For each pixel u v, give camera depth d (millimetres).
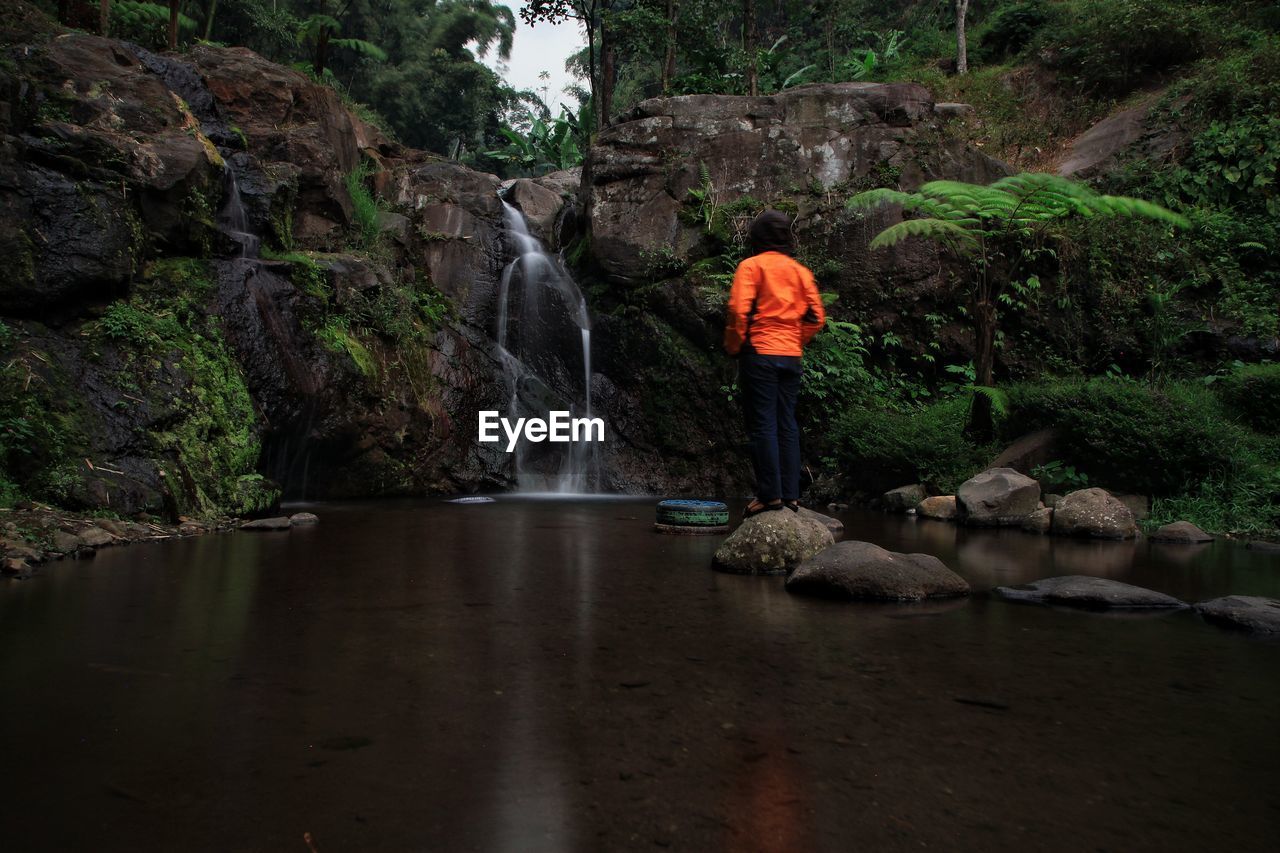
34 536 4727
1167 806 1537
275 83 11797
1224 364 9141
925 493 8664
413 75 38469
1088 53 15156
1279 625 3086
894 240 8297
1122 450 7402
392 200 13914
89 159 7359
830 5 22719
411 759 1736
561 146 26297
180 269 7887
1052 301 10320
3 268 6191
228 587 3812
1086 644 2865
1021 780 1655
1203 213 10492
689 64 19438
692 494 11062
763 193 11930
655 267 11734
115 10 14844
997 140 14758
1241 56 12570
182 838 1372
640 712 2059
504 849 1340
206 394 7105
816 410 10656
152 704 2098
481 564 4621
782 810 1501
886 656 2654
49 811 1473
